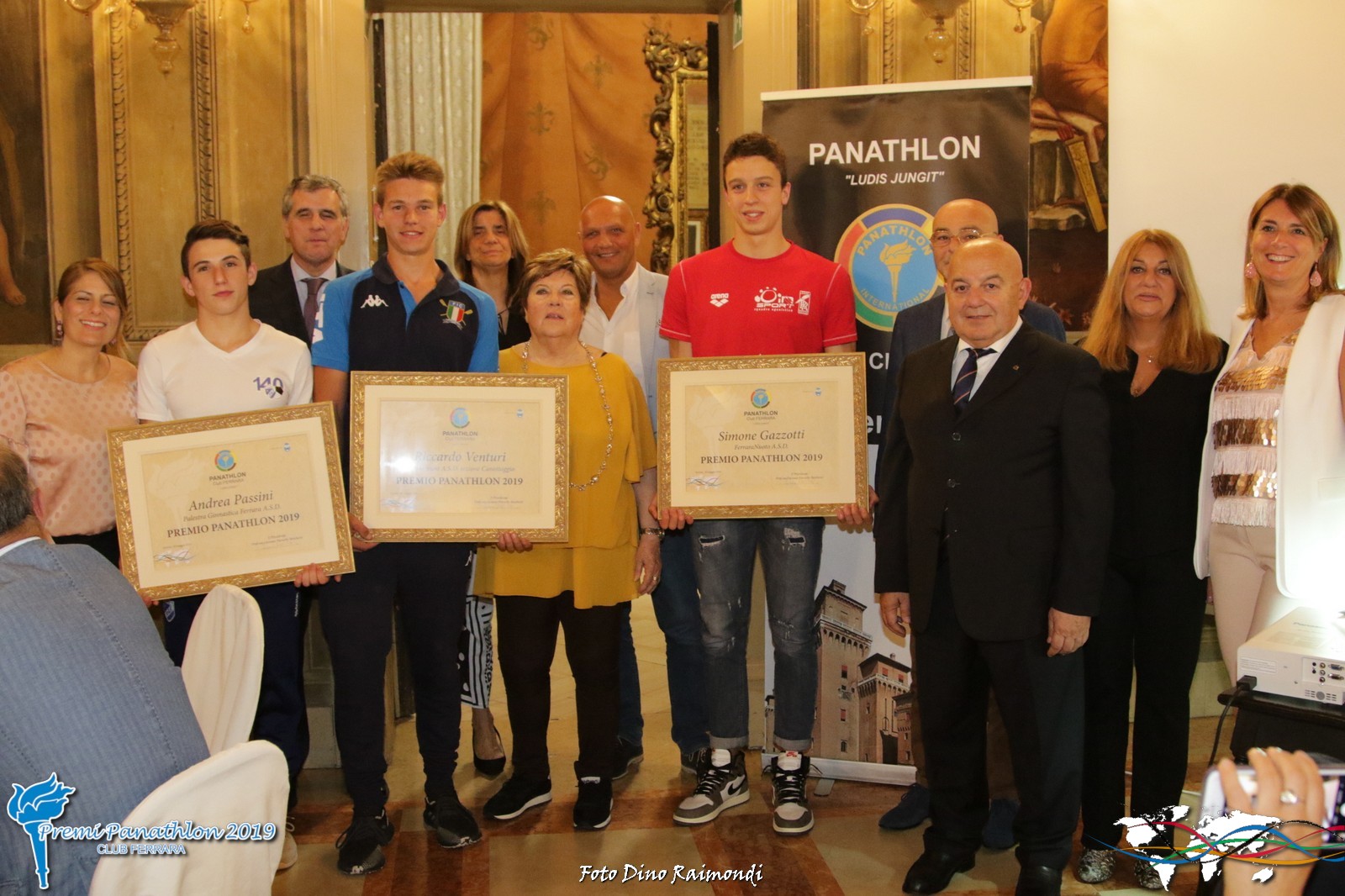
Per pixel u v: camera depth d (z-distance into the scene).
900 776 3.24
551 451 2.75
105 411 2.84
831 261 3.26
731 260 3.03
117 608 1.55
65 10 3.52
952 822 2.61
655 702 4.23
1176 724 2.65
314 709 3.53
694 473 2.87
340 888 2.62
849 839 2.88
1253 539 2.45
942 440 2.53
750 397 2.85
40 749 1.43
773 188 2.94
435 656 2.85
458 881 2.64
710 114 4.18
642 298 3.47
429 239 2.78
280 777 1.52
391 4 3.92
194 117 3.58
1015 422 2.44
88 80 3.55
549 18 6.88
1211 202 3.70
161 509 2.53
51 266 3.55
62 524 2.77
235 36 3.58
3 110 3.50
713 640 3.02
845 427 2.83
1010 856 2.78
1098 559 2.37
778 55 3.72
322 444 2.59
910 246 3.22
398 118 6.68
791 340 2.98
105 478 2.82
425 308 2.79
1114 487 2.66
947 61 3.71
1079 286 3.76
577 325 2.89
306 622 3.21
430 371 2.78
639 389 3.00
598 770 2.97
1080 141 3.72
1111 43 3.69
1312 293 2.46
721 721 3.06
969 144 3.18
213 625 2.04
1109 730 2.67
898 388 2.73
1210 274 3.72
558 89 6.92
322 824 3.04
